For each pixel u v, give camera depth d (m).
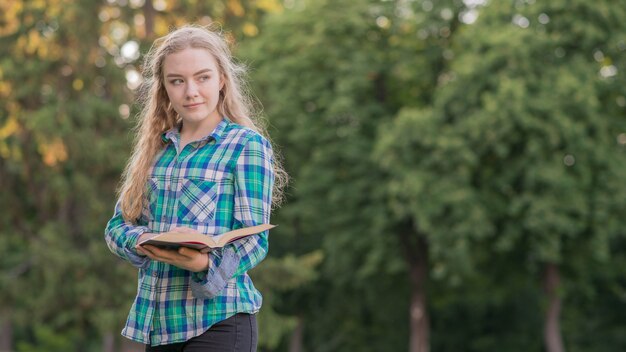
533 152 22.05
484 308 31.14
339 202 25.73
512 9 23.59
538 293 31.11
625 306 30.56
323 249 28.05
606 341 30.81
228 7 19.64
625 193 22.67
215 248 2.91
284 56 26.08
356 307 29.28
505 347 31.02
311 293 29.11
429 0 25.41
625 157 23.39
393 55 26.09
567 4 23.12
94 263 18.91
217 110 3.20
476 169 23.78
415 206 22.69
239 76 3.47
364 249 26.11
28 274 19.92
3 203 20.14
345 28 25.16
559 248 22.70
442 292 28.61
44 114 18.27
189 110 3.08
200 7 19.34
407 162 23.14
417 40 26.56
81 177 18.83
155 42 3.44
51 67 19.14
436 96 24.12
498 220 23.73
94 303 18.78
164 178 3.12
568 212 22.92
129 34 19.30
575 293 29.27
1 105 19.14
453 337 31.50
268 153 3.13
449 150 22.48
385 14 25.80
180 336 3.03
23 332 35.62
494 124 21.88
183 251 2.84
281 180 3.51
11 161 19.56
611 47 23.06
